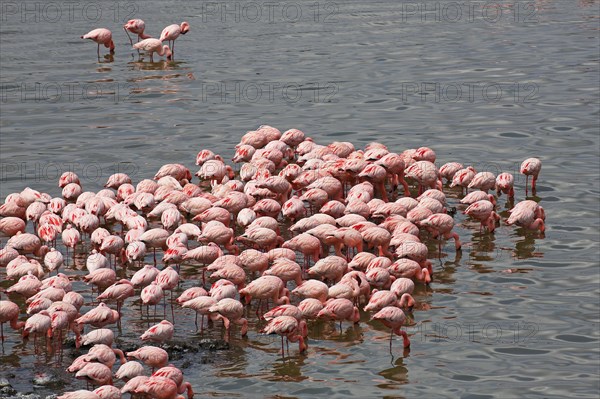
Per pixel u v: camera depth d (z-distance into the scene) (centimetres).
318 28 5412
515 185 3095
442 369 2025
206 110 3894
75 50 4919
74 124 3731
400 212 2655
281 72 4450
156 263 2558
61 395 1855
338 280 2342
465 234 2733
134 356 1928
